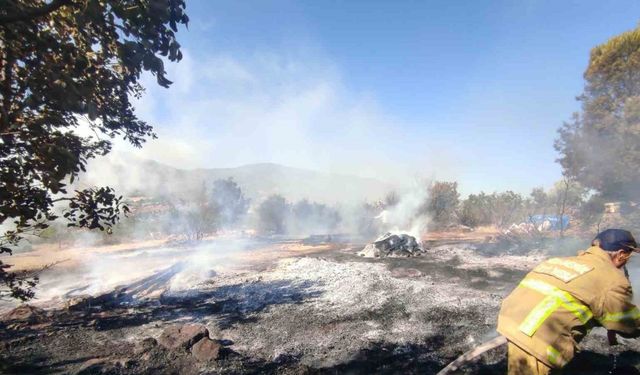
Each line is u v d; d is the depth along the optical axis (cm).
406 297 624
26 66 251
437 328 489
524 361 237
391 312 557
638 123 1636
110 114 371
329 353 431
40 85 242
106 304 661
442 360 399
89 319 578
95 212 365
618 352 386
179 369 388
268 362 411
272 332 506
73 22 259
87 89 257
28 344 470
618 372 340
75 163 281
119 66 313
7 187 287
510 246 1167
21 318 568
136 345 460
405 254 1086
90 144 390
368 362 399
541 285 246
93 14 231
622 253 243
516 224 1747
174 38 267
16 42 237
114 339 490
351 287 705
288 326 525
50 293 779
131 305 659
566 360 223
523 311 242
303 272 864
